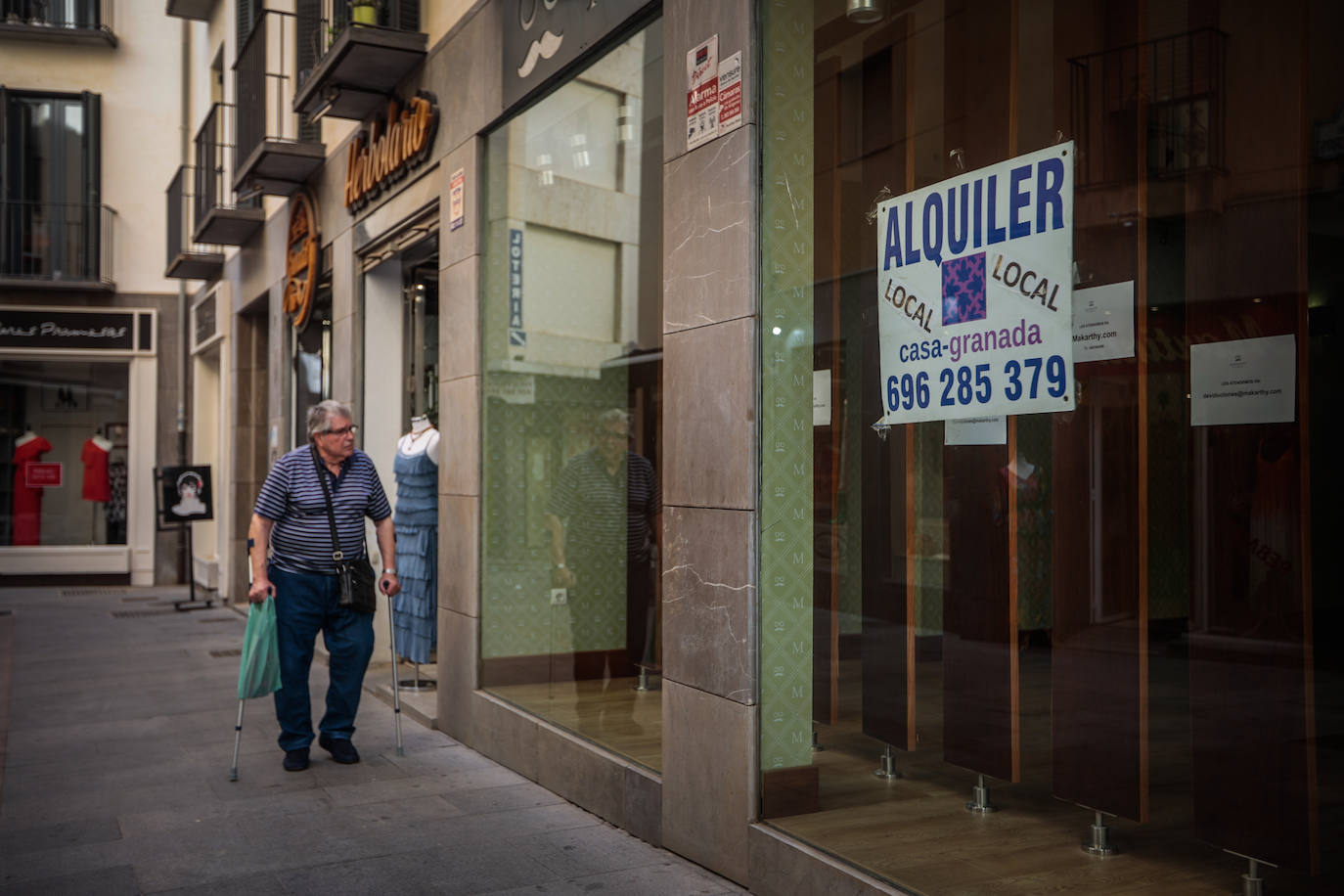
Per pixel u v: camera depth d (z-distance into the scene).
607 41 5.07
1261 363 2.97
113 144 17.56
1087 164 3.34
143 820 4.90
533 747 5.54
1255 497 2.99
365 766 5.89
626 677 5.02
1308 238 2.88
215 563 15.56
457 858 4.34
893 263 3.87
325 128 9.52
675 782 4.37
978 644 3.71
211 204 13.71
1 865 4.30
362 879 4.09
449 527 6.69
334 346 9.16
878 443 3.90
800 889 3.69
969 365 3.64
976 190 3.61
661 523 4.88
